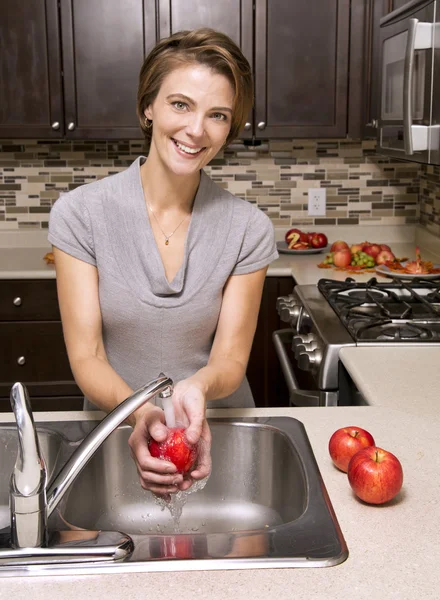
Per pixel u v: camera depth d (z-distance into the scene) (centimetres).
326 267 318
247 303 157
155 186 149
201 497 137
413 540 98
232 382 141
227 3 315
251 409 145
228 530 133
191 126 134
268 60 321
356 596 86
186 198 152
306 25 319
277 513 132
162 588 87
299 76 323
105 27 315
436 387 161
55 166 362
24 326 315
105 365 142
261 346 319
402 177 370
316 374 206
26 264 324
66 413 143
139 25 315
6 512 129
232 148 360
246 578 89
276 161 366
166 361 156
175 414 123
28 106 320
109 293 149
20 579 89
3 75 318
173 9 314
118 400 130
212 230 152
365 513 105
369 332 209
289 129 327
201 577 89
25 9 313
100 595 86
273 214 371
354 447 116
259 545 95
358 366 178
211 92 133
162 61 134
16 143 360
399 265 306
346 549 95
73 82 319
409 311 229
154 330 152
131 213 148
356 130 327
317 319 228
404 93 231
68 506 119
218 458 136
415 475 116
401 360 183
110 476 133
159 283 147
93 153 362
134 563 91
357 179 369
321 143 365
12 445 130
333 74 323
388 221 374
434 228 349
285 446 129
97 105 321
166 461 110
